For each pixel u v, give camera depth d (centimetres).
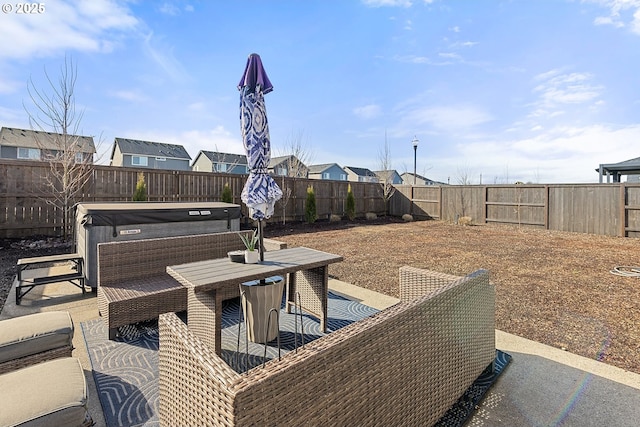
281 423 97
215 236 392
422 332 153
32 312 339
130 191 852
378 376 129
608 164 1190
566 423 179
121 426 176
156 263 348
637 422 179
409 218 1344
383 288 438
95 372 228
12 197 692
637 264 567
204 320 246
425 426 157
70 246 663
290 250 341
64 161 720
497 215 1178
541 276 490
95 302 370
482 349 210
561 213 1020
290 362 102
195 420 113
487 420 182
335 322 323
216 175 1016
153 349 262
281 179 1163
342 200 1385
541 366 239
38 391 135
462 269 537
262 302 276
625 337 286
